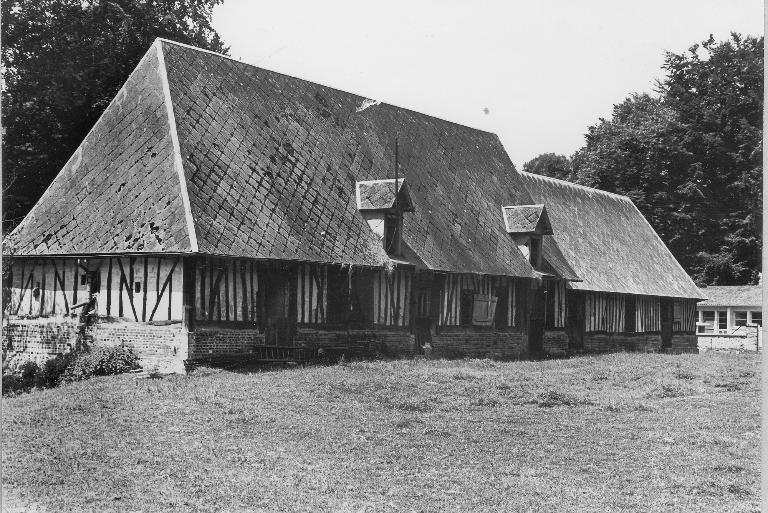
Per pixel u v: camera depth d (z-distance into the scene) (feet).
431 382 68.33
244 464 41.14
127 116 80.28
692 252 181.98
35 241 78.43
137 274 72.64
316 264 80.59
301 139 89.40
